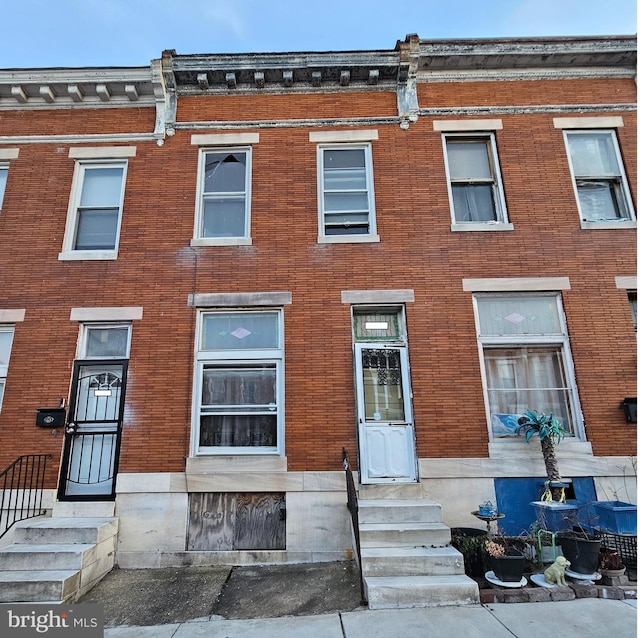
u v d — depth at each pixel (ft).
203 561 22.68
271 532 23.49
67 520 22.48
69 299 26.50
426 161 28.99
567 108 29.71
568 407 25.41
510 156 29.04
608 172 29.48
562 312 26.43
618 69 30.53
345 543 22.91
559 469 23.68
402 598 17.11
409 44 29.30
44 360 25.57
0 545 22.68
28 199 28.50
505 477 23.70
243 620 16.75
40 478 23.85
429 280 26.66
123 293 26.58
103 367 25.99
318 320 26.05
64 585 17.88
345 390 24.97
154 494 23.57
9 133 29.89
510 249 27.20
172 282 26.76
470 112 29.78
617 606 16.74
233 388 25.75
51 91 30.12
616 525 20.34
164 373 25.30
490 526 21.36
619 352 25.61
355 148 29.89
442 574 18.20
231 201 29.25
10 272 26.99
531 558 20.53
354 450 24.07
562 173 28.68
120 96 30.48
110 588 19.94
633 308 26.89
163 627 16.44
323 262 27.04
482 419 24.53
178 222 27.94
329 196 29.17
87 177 29.73
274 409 25.36
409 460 24.35
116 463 24.35
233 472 23.71
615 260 26.99
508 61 30.22
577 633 14.80
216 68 29.60
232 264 27.07
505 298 26.89
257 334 26.53
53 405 24.89
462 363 25.39
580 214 28.12
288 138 29.58
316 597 18.40
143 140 29.63
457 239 27.43
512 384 25.80
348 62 29.68
